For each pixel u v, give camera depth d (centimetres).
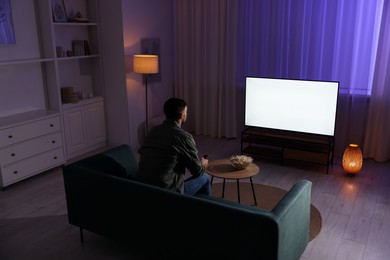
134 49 548
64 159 486
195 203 236
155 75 598
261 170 479
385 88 480
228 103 602
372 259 292
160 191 250
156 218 257
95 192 284
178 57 633
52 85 487
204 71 613
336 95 453
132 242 279
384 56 477
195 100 630
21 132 427
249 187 428
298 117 484
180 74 638
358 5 479
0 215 367
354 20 482
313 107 471
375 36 485
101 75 554
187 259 254
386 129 491
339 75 509
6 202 394
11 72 454
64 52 513
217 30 585
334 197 399
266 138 509
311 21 510
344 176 456
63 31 513
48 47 477
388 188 421
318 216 357
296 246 254
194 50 616
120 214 276
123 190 266
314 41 515
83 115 533
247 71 579
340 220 351
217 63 598
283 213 221
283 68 546
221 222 230
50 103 496
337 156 527
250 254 225
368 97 502
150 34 578
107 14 527
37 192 418
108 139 583
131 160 334
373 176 456
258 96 505
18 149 426
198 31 599
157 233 262
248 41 569
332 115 462
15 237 328
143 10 556
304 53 527
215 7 578
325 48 507
